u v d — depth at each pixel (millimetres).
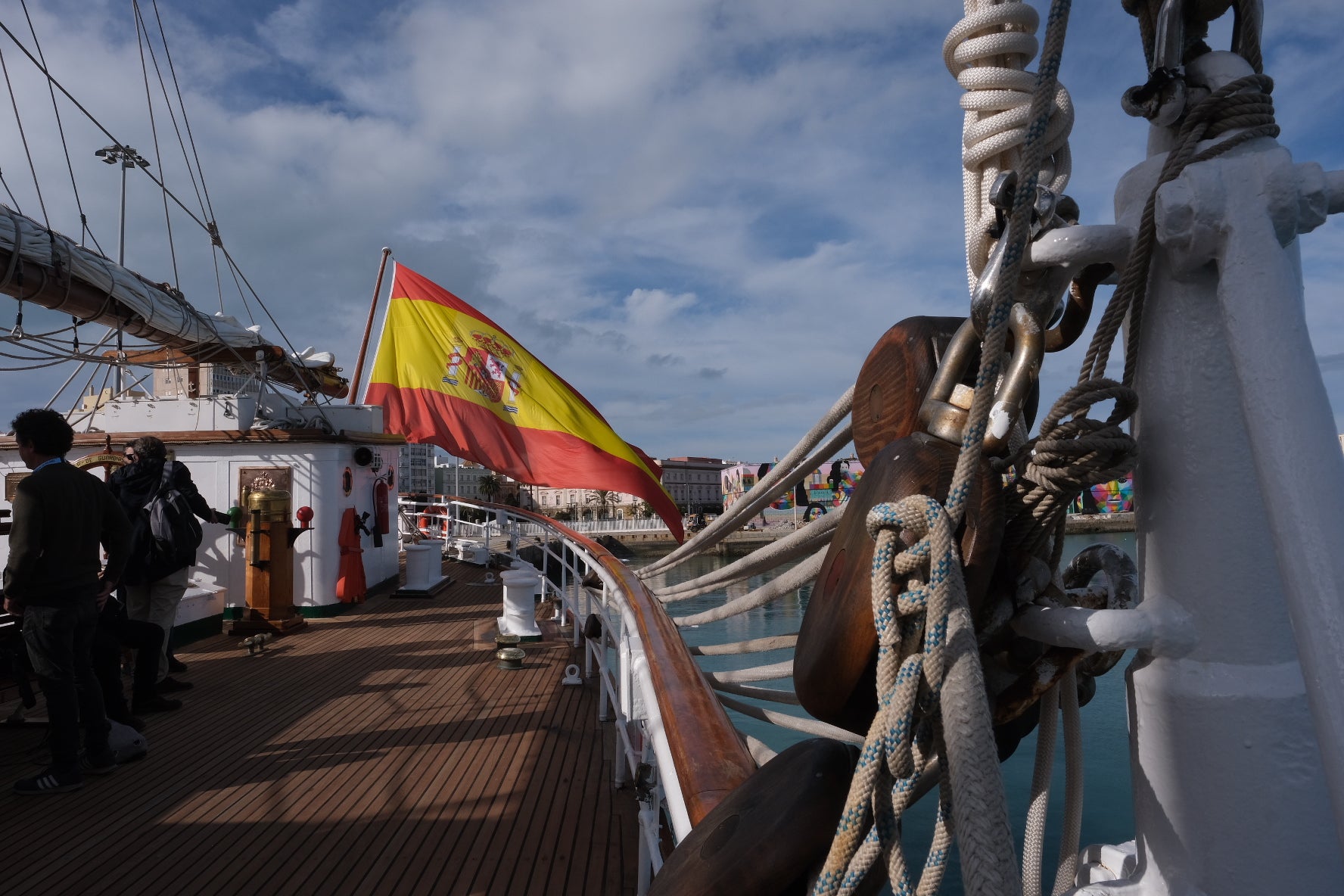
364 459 8719
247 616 7141
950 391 908
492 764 3928
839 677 811
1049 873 4207
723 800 944
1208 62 861
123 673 5582
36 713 4688
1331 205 763
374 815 3354
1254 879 843
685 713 1286
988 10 1079
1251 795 842
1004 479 1065
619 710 3492
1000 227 903
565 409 11469
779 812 809
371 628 7453
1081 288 990
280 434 8031
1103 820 4270
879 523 706
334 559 8211
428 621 7820
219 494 8148
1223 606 854
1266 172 763
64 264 6176
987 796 580
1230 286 769
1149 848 948
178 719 4727
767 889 775
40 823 3314
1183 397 879
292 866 2920
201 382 8805
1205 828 875
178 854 3029
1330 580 648
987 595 899
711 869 801
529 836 3131
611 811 3361
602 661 4594
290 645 6754
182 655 6418
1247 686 846
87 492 3723
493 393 11336
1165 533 896
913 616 694
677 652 1694
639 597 2428
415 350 11336
